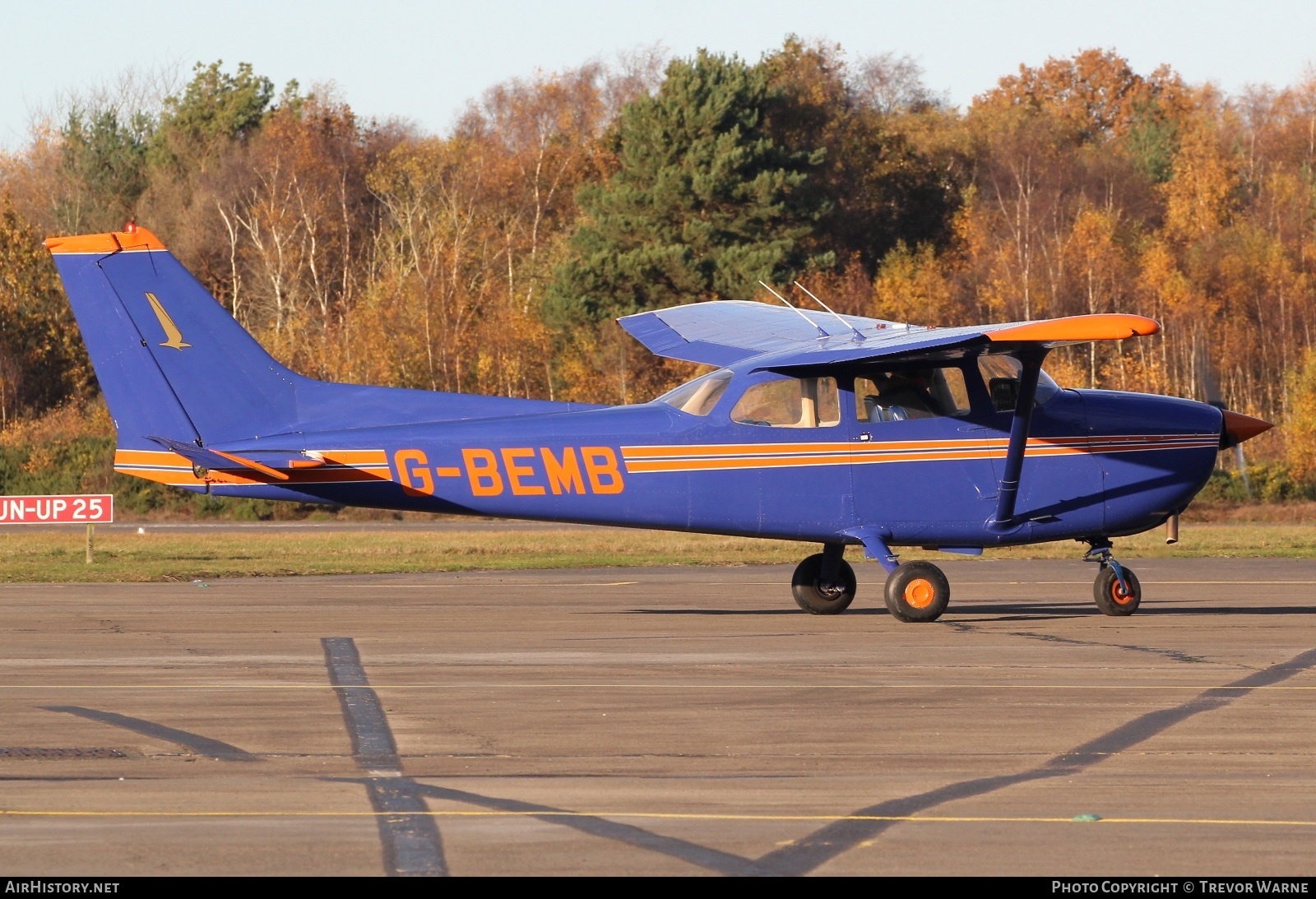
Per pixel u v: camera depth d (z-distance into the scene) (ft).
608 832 71.20
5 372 554.46
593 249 581.94
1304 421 465.88
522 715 100.99
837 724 98.02
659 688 111.75
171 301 156.04
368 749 90.07
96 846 68.54
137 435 156.66
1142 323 126.52
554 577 217.56
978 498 158.40
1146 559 256.93
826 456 156.04
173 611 164.66
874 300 605.31
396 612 165.27
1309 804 77.15
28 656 127.75
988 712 102.01
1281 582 209.05
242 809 75.31
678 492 155.94
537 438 155.53
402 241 615.16
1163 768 85.46
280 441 155.33
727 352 165.89
